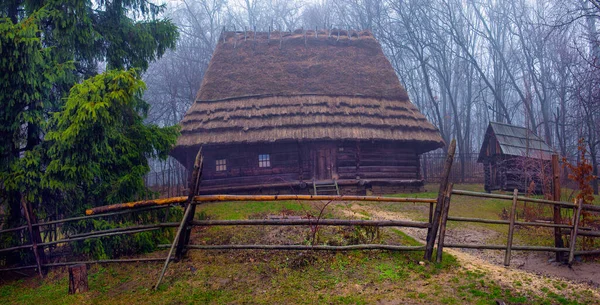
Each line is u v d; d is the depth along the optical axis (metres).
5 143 7.53
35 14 7.30
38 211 7.68
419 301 5.27
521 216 11.62
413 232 9.20
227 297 5.67
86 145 7.27
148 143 8.85
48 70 7.43
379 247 6.71
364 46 20.80
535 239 8.70
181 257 7.01
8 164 7.48
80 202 7.79
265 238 8.01
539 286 5.78
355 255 6.88
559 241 6.94
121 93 6.99
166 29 9.62
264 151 17.42
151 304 5.61
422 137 16.80
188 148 16.17
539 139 16.84
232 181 17.14
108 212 7.34
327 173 17.25
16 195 7.62
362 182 16.88
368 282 5.91
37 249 7.17
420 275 6.11
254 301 5.49
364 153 17.48
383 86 18.91
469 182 22.75
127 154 8.31
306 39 20.75
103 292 6.22
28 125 8.09
